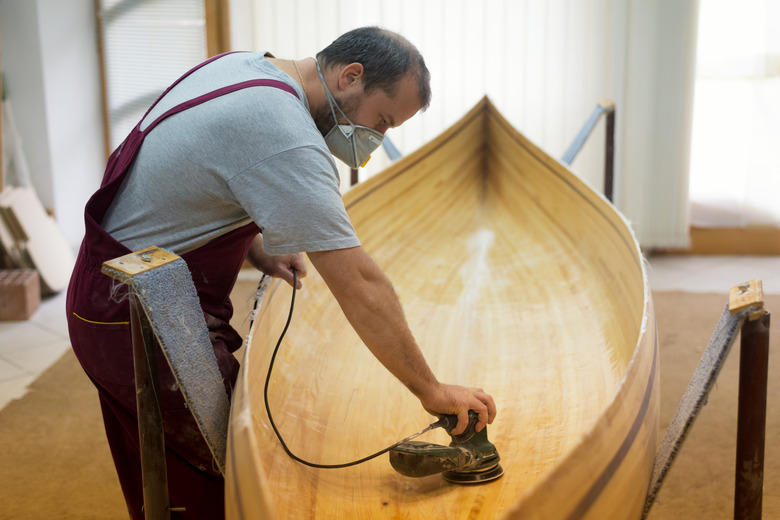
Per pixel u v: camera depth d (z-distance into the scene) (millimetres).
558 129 4355
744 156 4324
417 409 1736
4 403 2836
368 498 1329
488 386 1936
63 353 3311
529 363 2049
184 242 1395
